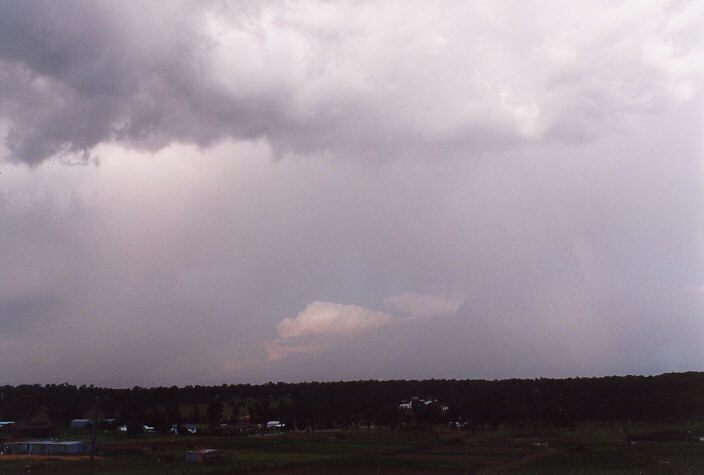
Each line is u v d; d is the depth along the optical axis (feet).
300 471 213.66
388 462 244.01
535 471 208.23
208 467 216.33
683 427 344.49
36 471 188.03
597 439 315.78
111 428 410.52
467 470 216.95
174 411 481.87
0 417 392.06
